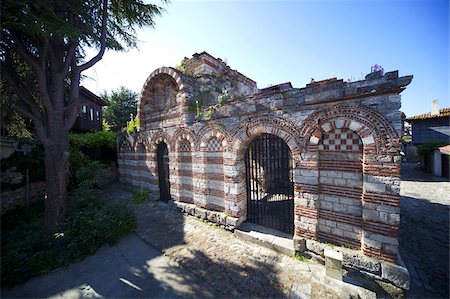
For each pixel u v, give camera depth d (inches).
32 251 206.2
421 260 188.5
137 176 430.9
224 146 261.9
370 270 159.9
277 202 324.2
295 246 198.1
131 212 284.7
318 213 192.1
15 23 169.5
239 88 454.3
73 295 161.9
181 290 163.0
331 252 165.2
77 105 264.2
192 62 379.9
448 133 667.4
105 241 232.7
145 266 196.2
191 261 197.3
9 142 311.9
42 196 352.8
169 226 277.6
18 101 244.2
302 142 195.0
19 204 317.1
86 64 270.4
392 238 153.5
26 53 209.9
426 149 626.8
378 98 156.3
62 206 240.4
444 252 200.1
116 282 175.2
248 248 216.7
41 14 187.6
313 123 187.6
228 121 255.9
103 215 248.8
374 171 159.2
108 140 532.4
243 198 263.6
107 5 263.0
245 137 240.5
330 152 185.8
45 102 225.8
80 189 308.0
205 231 259.8
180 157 333.4
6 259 181.0
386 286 153.7
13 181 310.8
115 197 419.8
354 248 176.4
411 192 420.8
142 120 403.2
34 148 352.5
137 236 255.6
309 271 176.1
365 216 164.1
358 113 164.4
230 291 158.4
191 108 308.2
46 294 163.3
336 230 185.0
